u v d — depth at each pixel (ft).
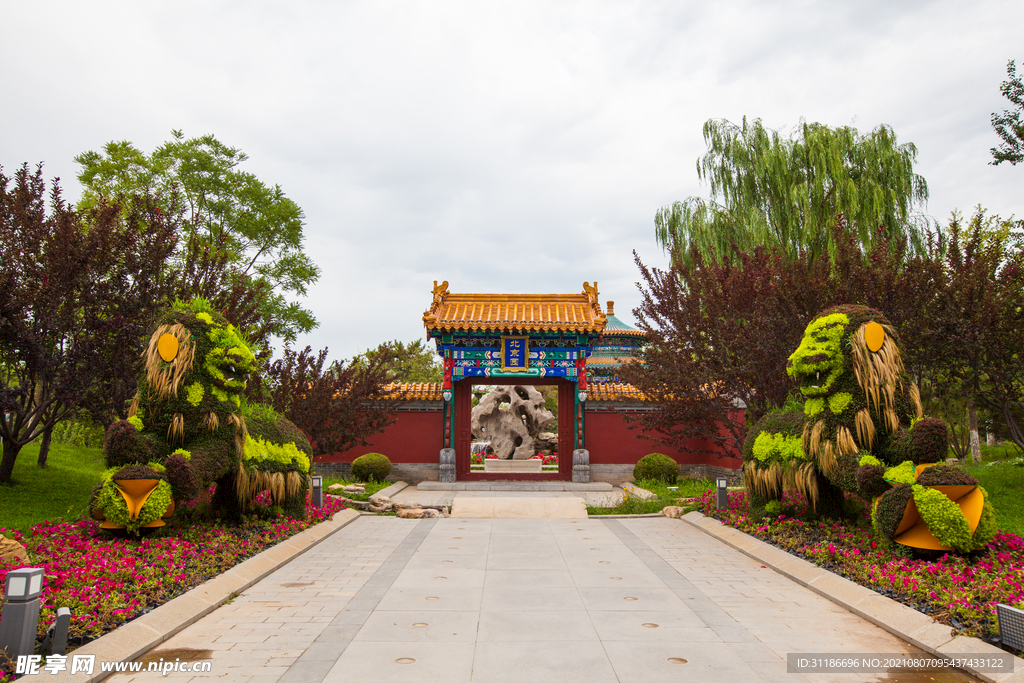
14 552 20.48
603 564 27.25
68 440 74.59
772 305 38.40
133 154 67.00
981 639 16.38
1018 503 35.68
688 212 66.03
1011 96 38.70
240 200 69.87
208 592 21.15
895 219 58.59
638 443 62.64
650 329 46.03
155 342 28.02
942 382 38.70
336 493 49.16
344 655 16.38
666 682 14.73
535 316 61.36
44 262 34.22
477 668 15.49
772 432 32.07
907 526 23.22
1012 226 39.60
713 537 33.63
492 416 74.74
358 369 56.85
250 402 42.19
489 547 31.04
